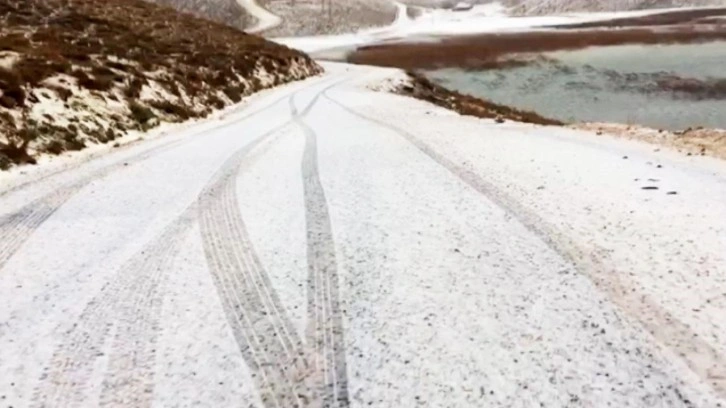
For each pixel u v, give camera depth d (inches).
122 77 886.4
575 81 1793.8
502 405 166.1
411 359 192.1
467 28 4205.2
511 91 1748.3
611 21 3897.6
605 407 161.8
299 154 564.1
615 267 247.0
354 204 370.9
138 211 384.2
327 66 2412.6
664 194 360.5
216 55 1433.3
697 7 4650.6
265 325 221.1
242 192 419.8
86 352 209.9
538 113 1362.0
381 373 186.1
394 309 225.5
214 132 771.4
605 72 1875.0
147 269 281.4
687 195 358.3
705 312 205.6
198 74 1165.7
